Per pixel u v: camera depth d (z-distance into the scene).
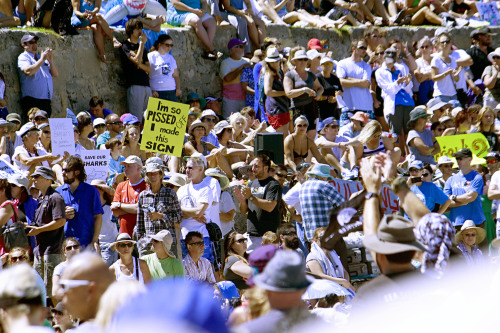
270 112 32.91
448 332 7.37
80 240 22.08
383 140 29.62
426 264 11.39
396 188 12.08
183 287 5.15
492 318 7.37
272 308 9.66
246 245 23.45
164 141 25.86
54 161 25.56
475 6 46.16
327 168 24.44
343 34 42.41
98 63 33.78
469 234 24.20
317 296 19.22
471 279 9.95
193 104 34.78
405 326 7.60
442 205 26.55
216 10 38.19
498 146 33.47
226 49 38.44
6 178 21.75
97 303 9.68
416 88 39.38
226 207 25.75
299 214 25.62
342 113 35.28
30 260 22.28
